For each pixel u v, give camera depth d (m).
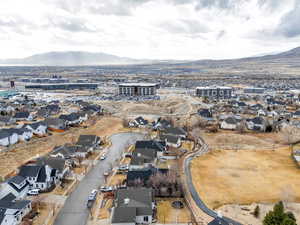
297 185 64.19
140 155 77.25
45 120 119.62
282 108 172.25
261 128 119.50
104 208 54.22
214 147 94.50
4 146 90.50
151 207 50.16
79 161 77.69
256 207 51.25
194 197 57.94
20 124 122.12
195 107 176.88
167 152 87.69
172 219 49.69
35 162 74.75
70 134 109.25
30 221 48.94
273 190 61.56
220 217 45.81
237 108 171.75
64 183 65.31
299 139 101.56
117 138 107.50
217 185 64.12
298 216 49.88
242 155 86.12
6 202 50.81
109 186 63.22
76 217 51.16
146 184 61.03
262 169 74.31
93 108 161.00
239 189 62.09
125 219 46.94
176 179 63.06
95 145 93.44
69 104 188.25
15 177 59.53
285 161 80.50
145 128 123.38
